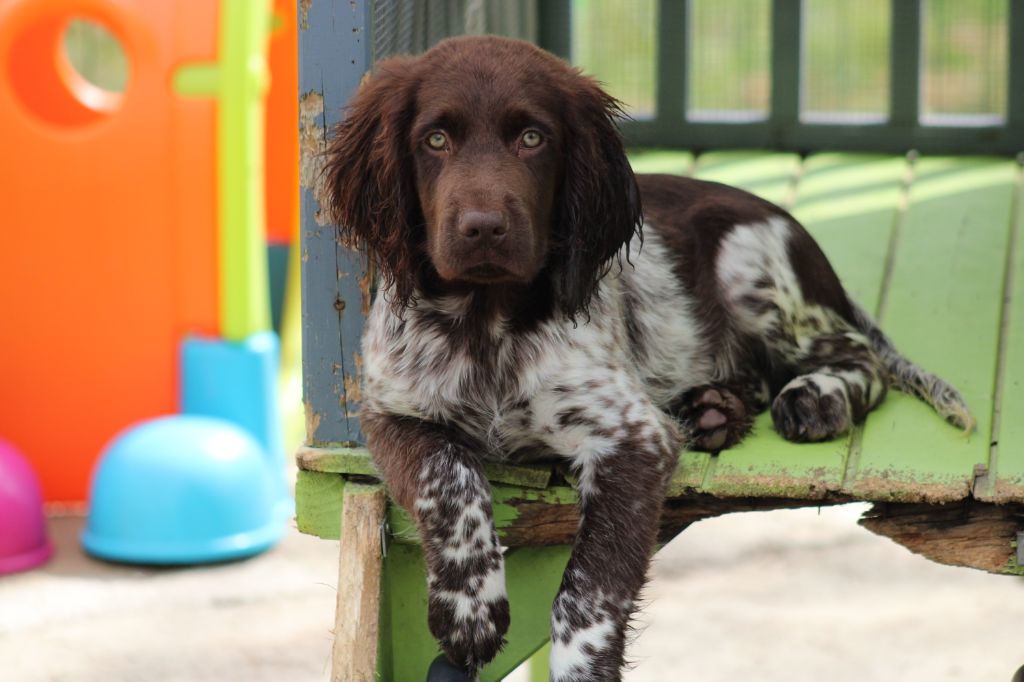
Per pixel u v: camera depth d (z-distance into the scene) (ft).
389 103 16.53
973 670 27.17
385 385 17.30
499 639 16.20
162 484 33.27
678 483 17.35
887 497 16.99
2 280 36.47
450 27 24.86
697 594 31.45
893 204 28.99
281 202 44.70
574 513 17.61
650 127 34.86
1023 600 31.07
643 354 18.85
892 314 23.43
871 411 19.19
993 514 17.13
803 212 28.96
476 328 16.84
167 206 36.27
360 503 17.89
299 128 18.04
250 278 36.65
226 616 29.94
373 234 16.88
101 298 36.52
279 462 37.11
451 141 16.01
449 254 15.39
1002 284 24.41
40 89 40.45
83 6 35.86
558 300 16.94
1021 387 20.13
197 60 35.76
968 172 31.45
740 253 19.83
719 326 19.76
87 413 36.96
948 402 18.80
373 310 17.76
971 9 33.50
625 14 34.99
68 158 36.06
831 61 34.68
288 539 34.86
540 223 16.10
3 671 27.04
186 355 36.50
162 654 27.84
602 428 16.85
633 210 17.24
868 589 31.71
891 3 33.37
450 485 16.44
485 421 17.12
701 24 35.35
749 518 36.88
